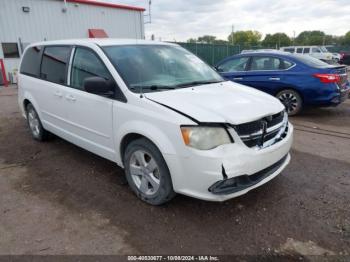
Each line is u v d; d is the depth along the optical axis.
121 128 3.19
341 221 2.88
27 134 5.78
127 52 3.67
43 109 4.74
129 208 3.14
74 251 2.53
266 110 2.97
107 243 2.62
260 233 2.72
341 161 4.32
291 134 3.31
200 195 2.67
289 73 6.82
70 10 16.97
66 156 4.61
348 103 8.70
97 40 3.92
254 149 2.77
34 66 4.98
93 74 3.61
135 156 3.18
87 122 3.74
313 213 3.01
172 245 2.58
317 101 6.65
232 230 2.77
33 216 3.04
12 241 2.66
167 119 2.74
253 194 3.38
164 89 3.29
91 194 3.45
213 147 2.61
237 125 2.67
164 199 2.98
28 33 15.45
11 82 14.72
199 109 2.78
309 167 4.11
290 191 3.45
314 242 2.60
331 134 5.65
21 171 4.11
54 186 3.67
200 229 2.78
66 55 4.14
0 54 14.59
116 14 19.44
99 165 4.26
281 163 3.23
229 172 2.57
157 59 3.81
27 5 15.16
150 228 2.81
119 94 3.23
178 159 2.69
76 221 2.94
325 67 6.57
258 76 7.21
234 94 3.39
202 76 3.98
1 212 3.12
